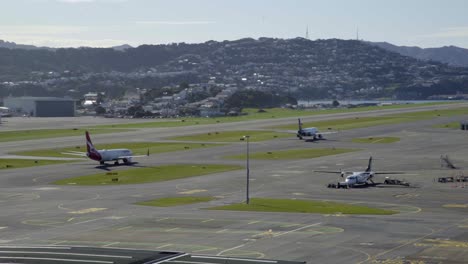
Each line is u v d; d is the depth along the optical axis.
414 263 95.31
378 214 135.00
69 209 145.00
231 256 100.56
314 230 119.44
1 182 188.38
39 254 100.50
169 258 95.69
